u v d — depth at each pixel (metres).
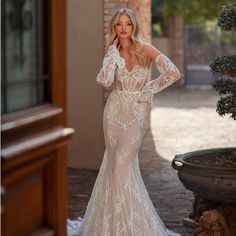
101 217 6.62
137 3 11.34
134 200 6.50
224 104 7.14
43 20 3.94
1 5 3.57
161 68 6.60
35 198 3.88
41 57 3.94
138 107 6.55
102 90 10.41
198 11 24.09
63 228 4.14
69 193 9.08
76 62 10.47
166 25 25.58
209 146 12.93
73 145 10.66
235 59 7.07
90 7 10.34
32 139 3.72
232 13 7.03
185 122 16.08
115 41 6.60
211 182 6.55
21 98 3.79
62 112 4.06
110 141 6.60
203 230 6.46
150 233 6.54
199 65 25.69
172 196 8.88
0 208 3.37
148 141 13.48
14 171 3.58
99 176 6.72
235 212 6.64
